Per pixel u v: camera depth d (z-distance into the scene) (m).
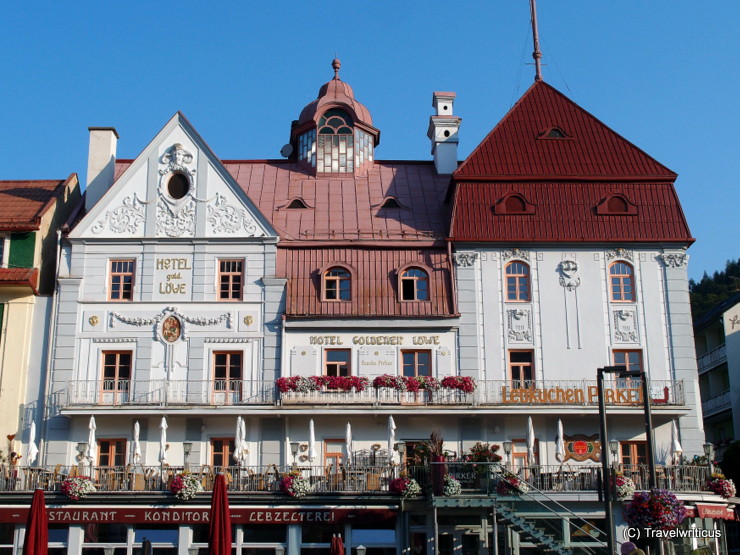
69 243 40.22
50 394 38.25
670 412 37.75
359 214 42.84
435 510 33.66
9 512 34.88
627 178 41.53
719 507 36.88
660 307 39.78
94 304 39.34
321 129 46.97
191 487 34.62
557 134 43.75
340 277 39.97
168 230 40.31
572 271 40.12
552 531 33.38
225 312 39.31
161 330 39.03
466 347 39.09
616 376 38.72
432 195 44.69
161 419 38.00
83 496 34.72
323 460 37.84
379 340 39.03
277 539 35.12
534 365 39.00
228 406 37.28
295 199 43.59
